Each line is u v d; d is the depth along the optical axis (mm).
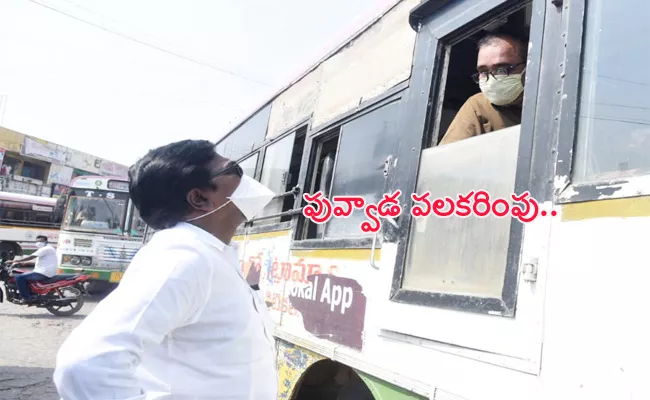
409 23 2492
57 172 30844
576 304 1409
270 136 4438
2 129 27062
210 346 1297
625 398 1249
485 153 1872
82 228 12078
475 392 1674
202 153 1482
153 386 1264
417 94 2352
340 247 2680
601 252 1373
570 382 1385
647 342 1225
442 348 1852
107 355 1109
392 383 2078
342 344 2490
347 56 3199
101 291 13359
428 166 2160
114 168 35969
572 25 1634
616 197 1363
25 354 6703
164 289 1207
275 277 3486
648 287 1244
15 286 9406
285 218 3779
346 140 2969
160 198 1445
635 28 1483
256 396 1358
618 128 1448
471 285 1788
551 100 1648
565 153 1545
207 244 1383
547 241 1534
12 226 18688
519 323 1562
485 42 2193
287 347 3123
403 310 2062
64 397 1106
